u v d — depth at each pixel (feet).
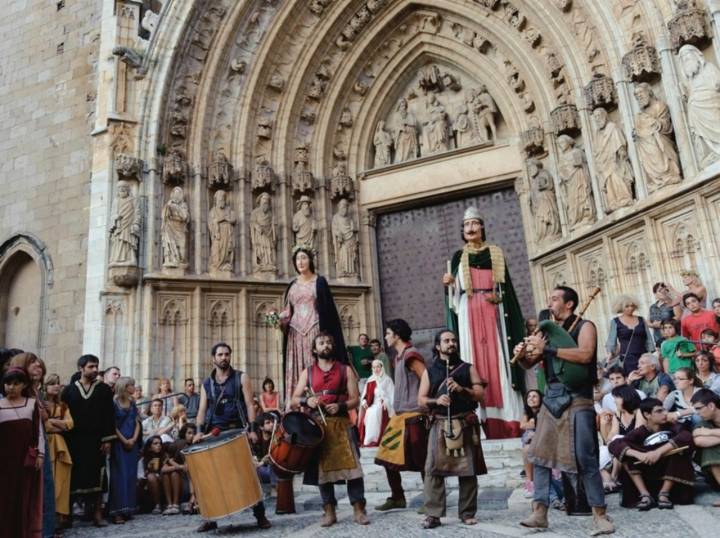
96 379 28.19
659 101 39.29
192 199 51.72
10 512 17.56
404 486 29.91
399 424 22.82
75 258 55.42
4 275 59.36
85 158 57.62
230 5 54.19
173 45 52.29
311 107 56.85
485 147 53.31
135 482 27.99
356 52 56.90
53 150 59.67
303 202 54.19
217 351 23.90
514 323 29.89
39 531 18.33
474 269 29.99
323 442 20.95
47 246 57.16
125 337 47.57
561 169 46.88
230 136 53.98
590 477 17.44
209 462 21.44
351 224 55.06
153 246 49.34
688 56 36.14
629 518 19.74
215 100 53.98
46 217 58.13
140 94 51.88
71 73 61.11
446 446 19.39
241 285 50.65
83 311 53.67
